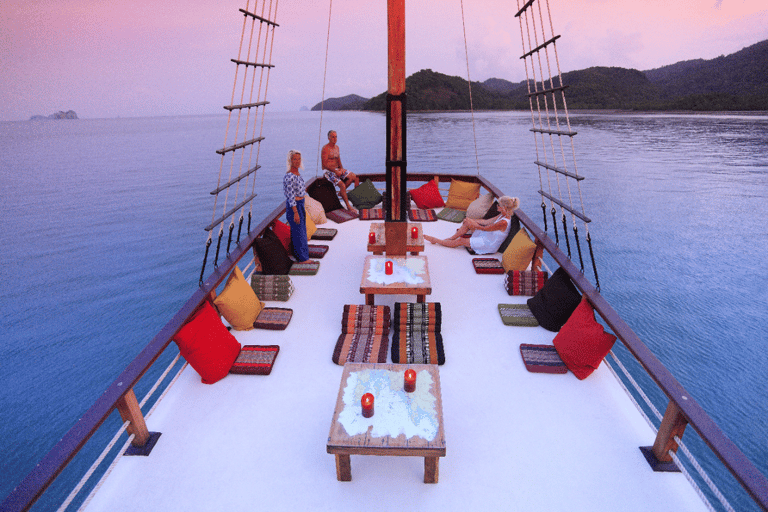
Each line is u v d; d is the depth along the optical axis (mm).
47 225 36219
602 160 63344
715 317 20328
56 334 19969
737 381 15930
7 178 61688
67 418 14930
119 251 29984
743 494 11641
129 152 95875
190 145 110375
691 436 13625
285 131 139250
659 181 48844
